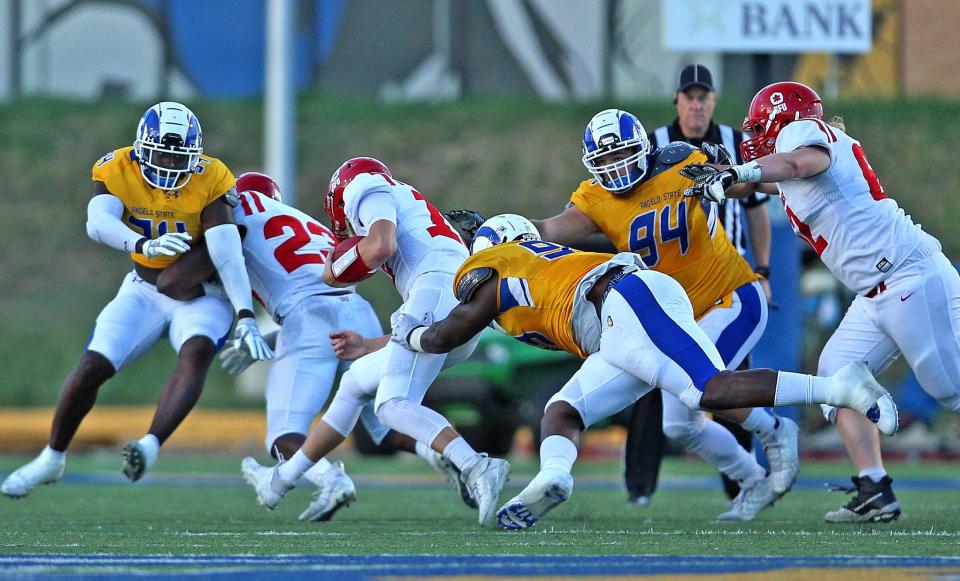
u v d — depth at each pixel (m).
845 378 15.29
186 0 69.38
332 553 14.20
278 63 52.47
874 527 18.20
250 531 17.84
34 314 61.81
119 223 20.06
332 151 66.62
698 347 15.90
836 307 46.50
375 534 17.02
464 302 16.97
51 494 27.72
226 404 55.16
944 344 17.84
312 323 20.89
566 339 16.77
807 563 12.88
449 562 13.10
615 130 18.88
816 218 18.11
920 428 44.44
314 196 64.81
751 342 19.94
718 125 22.98
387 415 18.17
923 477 34.06
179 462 42.25
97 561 13.41
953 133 66.88
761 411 19.80
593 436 48.53
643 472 23.84
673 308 16.12
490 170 66.06
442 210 64.25
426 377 18.30
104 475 35.12
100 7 69.62
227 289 20.34
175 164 19.94
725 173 17.00
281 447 20.56
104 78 69.88
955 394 18.06
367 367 19.00
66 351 59.75
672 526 18.73
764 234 22.89
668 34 34.56
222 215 20.53
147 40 69.44
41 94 70.06
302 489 30.56
